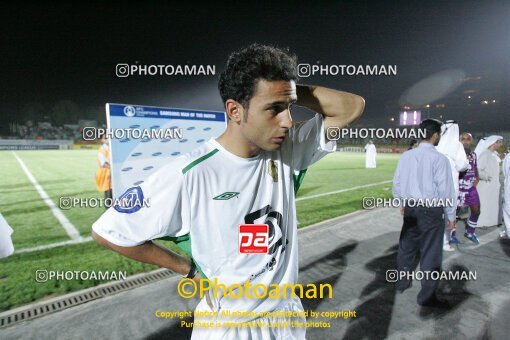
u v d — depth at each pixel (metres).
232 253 0.95
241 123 0.85
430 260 2.64
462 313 2.62
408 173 2.70
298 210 6.21
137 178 1.67
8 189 8.52
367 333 2.37
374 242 4.41
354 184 9.41
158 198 0.85
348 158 19.69
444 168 2.55
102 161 5.60
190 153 0.91
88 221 5.37
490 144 5.09
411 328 2.43
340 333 2.37
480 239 4.58
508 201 4.41
